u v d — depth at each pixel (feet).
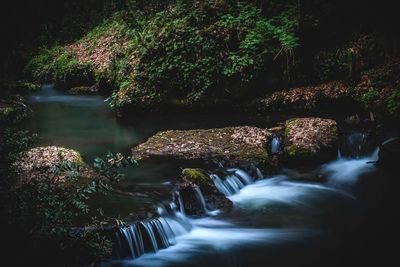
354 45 42.63
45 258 15.57
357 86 40.45
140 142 35.53
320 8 43.96
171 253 21.56
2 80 64.90
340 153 33.17
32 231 15.33
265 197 27.50
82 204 17.35
